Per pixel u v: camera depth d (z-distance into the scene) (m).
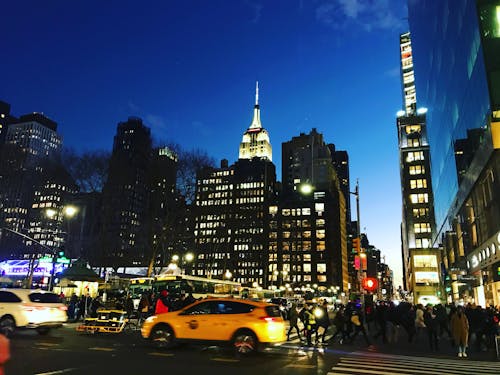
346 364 13.11
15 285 42.81
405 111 141.12
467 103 40.16
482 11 34.59
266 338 14.05
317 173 180.88
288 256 157.12
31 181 61.12
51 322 18.66
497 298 35.09
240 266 153.25
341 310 21.58
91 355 13.26
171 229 50.59
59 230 62.25
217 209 63.66
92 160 52.94
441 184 63.69
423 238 103.44
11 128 175.38
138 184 53.44
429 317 19.02
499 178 31.83
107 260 53.41
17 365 11.10
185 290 35.72
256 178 159.75
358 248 33.47
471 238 43.97
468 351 18.53
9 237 68.44
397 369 12.43
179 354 14.06
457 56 44.25
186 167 51.16
